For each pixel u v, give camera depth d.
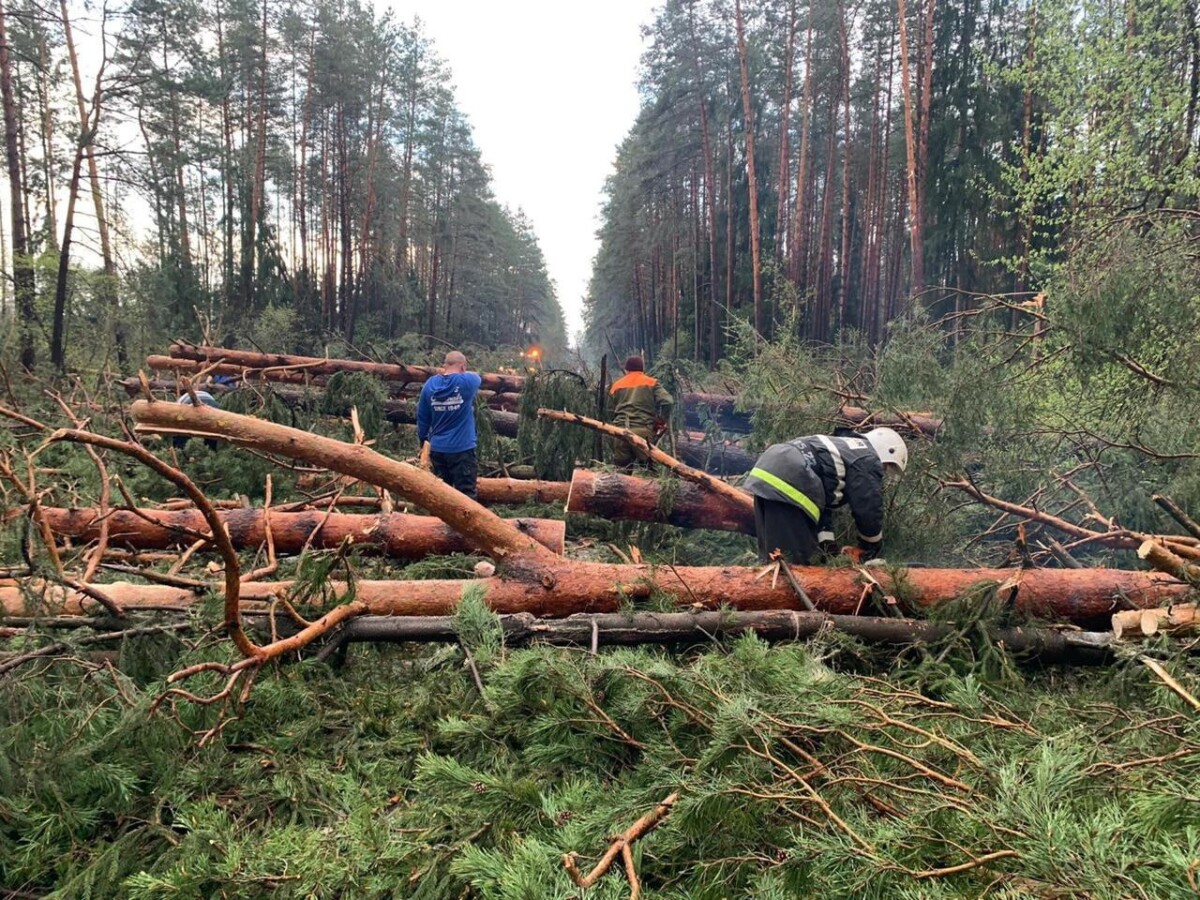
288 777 2.18
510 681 2.24
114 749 2.16
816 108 21.78
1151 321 3.81
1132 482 4.32
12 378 8.20
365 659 3.10
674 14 22.02
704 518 4.83
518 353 15.95
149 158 16.16
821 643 2.85
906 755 1.90
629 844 1.62
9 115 12.73
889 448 3.55
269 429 3.33
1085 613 3.10
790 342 6.14
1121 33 7.89
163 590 3.12
